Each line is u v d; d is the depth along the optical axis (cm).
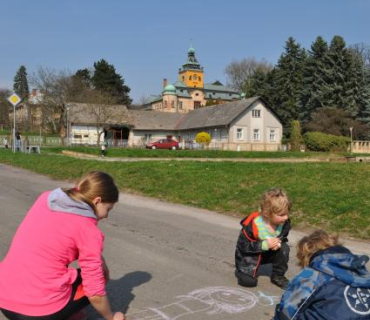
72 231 309
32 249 306
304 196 974
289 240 707
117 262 564
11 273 305
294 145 5609
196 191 1150
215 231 765
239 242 481
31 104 5781
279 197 435
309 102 6869
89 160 1945
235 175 1320
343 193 979
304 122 6962
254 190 1085
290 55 7344
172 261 573
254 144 6025
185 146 6025
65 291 312
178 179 1311
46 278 304
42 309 302
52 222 309
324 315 252
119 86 9569
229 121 5912
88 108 6031
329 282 259
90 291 313
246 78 9756
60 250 307
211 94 14238
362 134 6200
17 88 12962
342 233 745
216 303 433
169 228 783
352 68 6694
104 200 324
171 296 449
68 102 5962
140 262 566
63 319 320
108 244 655
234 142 5991
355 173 1284
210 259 587
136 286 476
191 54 14225
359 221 776
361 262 264
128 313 404
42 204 323
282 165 1590
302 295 264
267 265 574
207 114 6675
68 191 325
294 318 265
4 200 1062
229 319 396
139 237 706
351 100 6594
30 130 5931
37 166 1933
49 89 5734
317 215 840
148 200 1123
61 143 5669
